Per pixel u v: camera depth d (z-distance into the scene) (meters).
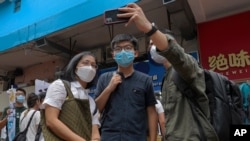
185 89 1.27
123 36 1.83
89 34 4.86
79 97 1.56
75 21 3.79
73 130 1.44
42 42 4.60
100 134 1.79
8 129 3.69
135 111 1.73
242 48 3.63
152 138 1.77
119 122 1.70
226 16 3.83
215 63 3.78
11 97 3.94
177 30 4.44
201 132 1.18
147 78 1.87
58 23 4.02
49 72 6.18
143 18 1.12
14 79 6.76
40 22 4.32
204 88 1.25
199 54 3.94
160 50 1.14
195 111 1.23
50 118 1.41
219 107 1.22
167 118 1.31
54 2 4.23
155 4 3.81
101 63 5.18
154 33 1.11
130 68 1.87
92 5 3.64
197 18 3.88
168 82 1.38
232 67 3.66
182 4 3.28
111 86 1.78
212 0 3.43
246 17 3.69
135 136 1.68
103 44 5.38
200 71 1.28
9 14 5.13
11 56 5.80
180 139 1.20
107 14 1.22
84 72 1.63
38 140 2.78
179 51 1.15
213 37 3.87
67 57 5.48
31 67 6.58
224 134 1.18
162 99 1.40
